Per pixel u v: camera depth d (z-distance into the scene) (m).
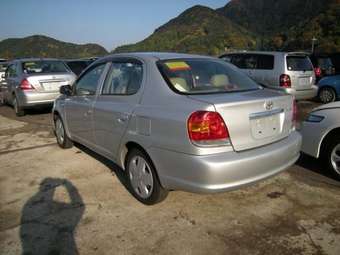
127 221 3.31
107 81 4.20
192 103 2.98
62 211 3.54
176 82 3.33
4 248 2.91
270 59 9.08
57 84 8.58
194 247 2.88
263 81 9.13
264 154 3.06
